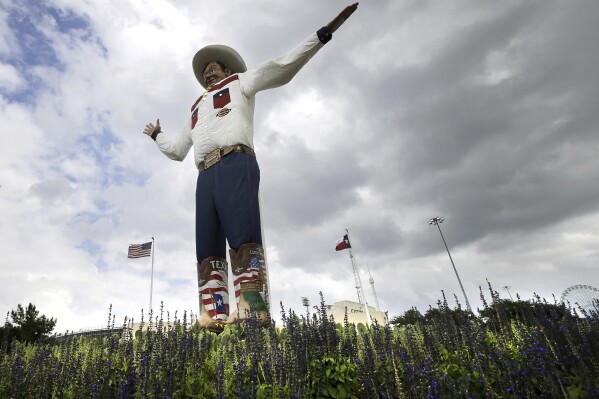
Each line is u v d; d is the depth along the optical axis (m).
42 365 7.36
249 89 13.38
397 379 5.43
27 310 22.14
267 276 11.90
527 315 7.07
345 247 31.11
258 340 6.76
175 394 5.69
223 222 12.11
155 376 5.76
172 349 6.73
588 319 6.32
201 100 14.09
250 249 11.54
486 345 6.05
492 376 5.40
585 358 5.44
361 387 5.82
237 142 12.64
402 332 8.11
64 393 6.18
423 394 5.10
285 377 5.79
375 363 6.27
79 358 7.17
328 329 7.11
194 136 13.50
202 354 7.09
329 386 5.84
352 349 6.75
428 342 6.69
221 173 12.38
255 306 10.83
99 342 8.41
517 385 5.02
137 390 5.54
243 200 11.96
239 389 5.44
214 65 15.05
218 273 12.31
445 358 6.29
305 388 5.76
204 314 11.91
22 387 6.46
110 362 6.25
